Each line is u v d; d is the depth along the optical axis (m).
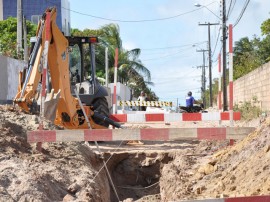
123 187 16.41
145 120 18.70
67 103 15.77
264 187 8.77
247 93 35.00
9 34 46.47
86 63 21.33
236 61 56.75
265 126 12.05
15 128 12.62
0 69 26.77
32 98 14.52
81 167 12.00
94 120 18.70
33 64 14.62
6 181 9.16
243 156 11.66
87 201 9.58
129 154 16.81
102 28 58.09
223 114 18.16
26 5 70.88
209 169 12.48
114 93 21.86
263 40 46.12
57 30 15.27
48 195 9.27
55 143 13.18
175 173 13.32
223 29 36.41
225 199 6.30
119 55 56.78
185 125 28.91
